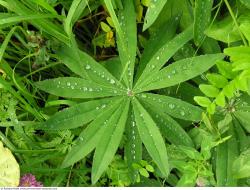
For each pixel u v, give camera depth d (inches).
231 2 10.1
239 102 9.9
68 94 10.0
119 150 11.4
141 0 10.4
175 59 10.4
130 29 9.8
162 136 10.5
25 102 10.2
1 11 10.7
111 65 10.4
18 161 11.2
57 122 10.1
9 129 11.0
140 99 9.9
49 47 10.2
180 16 10.2
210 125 9.7
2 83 9.7
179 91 10.5
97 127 9.9
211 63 9.2
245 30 8.4
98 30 11.5
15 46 10.6
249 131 9.9
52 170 10.9
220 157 9.9
